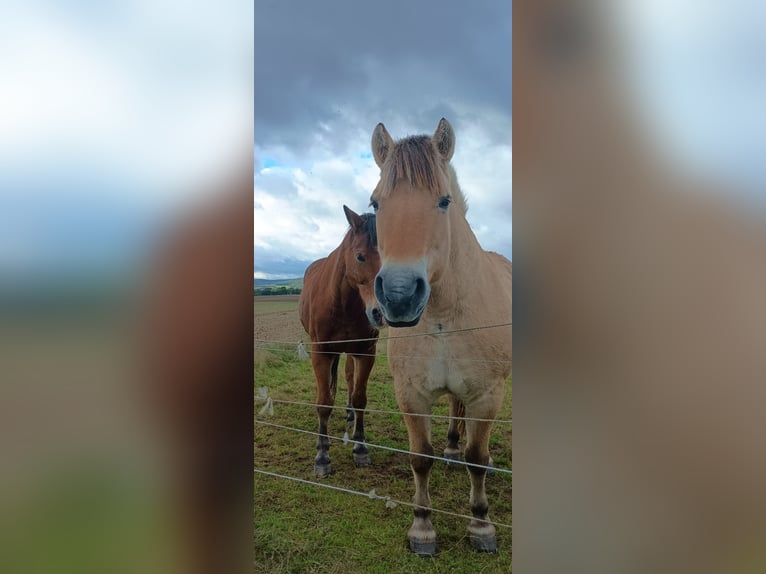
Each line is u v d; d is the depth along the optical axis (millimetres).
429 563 1509
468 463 1502
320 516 1596
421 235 1456
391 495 1547
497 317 1470
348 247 1546
